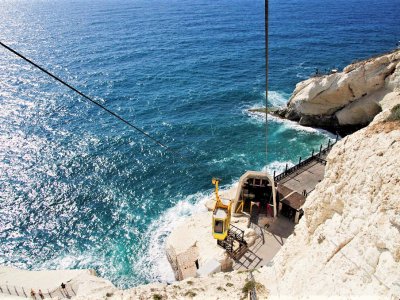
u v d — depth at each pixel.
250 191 38.75
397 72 49.97
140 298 20.72
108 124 68.94
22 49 137.88
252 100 79.38
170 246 36.03
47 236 41.41
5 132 64.62
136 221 43.25
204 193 47.78
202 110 74.88
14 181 50.50
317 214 18.84
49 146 60.03
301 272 16.69
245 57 116.75
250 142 60.50
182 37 154.12
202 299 19.86
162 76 99.44
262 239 34.19
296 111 66.12
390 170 13.38
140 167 54.16
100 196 47.91
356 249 13.43
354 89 55.16
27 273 34.53
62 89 89.62
